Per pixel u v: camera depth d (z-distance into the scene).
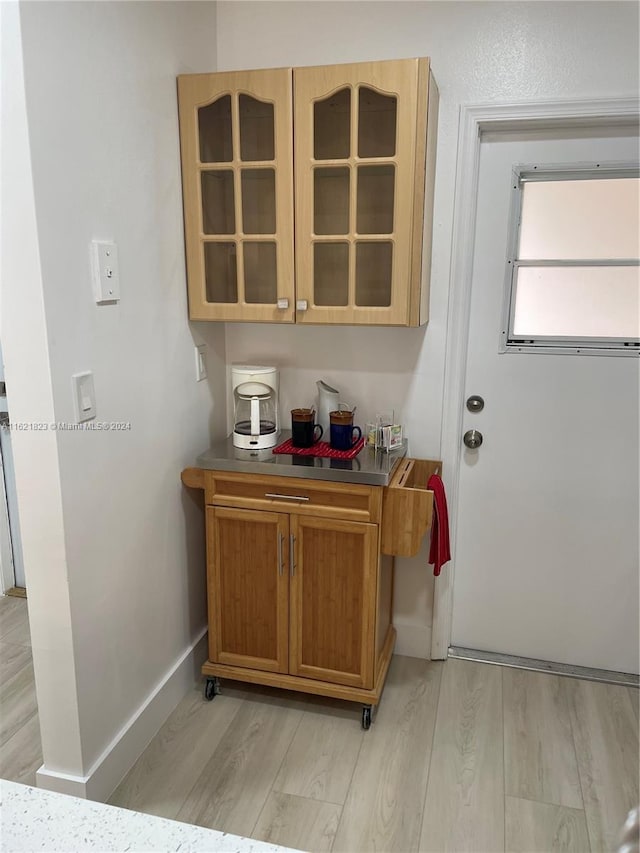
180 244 2.07
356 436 2.32
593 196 2.14
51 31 1.40
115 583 1.80
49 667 1.66
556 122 2.06
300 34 2.17
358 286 2.01
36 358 1.46
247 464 2.05
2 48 1.31
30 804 0.76
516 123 2.08
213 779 1.90
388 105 1.87
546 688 2.35
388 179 1.92
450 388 2.30
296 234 2.00
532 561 2.44
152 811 1.78
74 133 1.50
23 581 3.00
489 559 2.48
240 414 2.28
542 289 2.24
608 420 2.27
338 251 2.00
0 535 2.93
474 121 2.09
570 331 2.24
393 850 1.68
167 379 2.03
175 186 2.01
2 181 1.38
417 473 2.35
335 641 2.12
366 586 2.04
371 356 2.34
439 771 1.95
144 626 1.99
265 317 2.08
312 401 2.44
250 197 2.03
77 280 1.54
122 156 1.71
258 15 2.19
